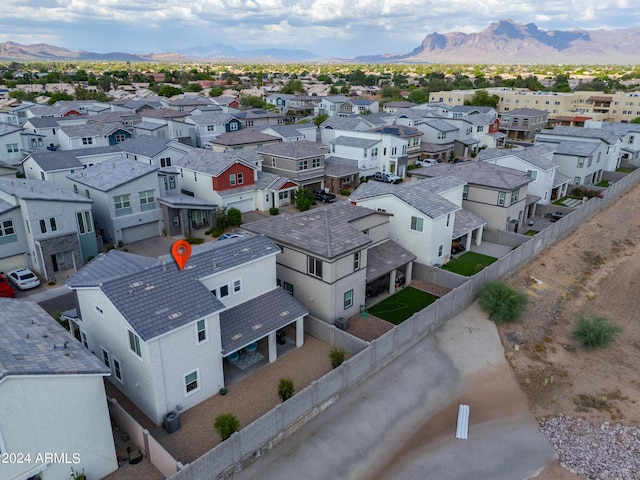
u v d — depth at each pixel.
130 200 45.59
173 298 23.84
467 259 44.66
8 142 69.19
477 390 28.95
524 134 112.19
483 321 34.91
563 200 62.84
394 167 72.94
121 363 24.34
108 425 20.00
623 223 56.94
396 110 116.44
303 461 22.28
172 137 85.00
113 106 115.94
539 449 24.89
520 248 42.22
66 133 72.81
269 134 81.06
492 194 48.94
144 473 20.58
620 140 76.12
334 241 31.42
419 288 38.84
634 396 29.09
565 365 31.86
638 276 45.03
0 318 21.45
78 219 40.22
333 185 64.38
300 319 29.69
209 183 53.38
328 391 25.14
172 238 47.78
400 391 27.47
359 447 23.66
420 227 40.03
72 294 36.34
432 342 31.86
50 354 19.12
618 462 24.19
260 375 27.42
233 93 172.38
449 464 23.48
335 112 130.88
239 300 28.78
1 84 173.38
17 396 16.92
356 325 33.06
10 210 37.78
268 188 56.66
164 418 22.97
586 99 136.62
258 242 30.03
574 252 48.12
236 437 20.53
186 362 23.72
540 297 39.50
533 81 177.88
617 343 34.56
